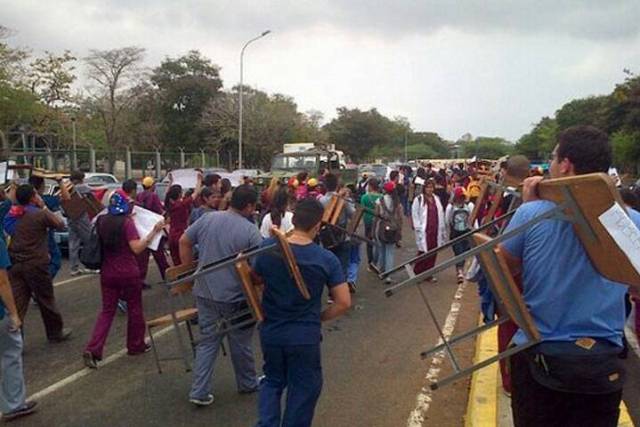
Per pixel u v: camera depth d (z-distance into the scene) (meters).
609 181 2.33
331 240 8.56
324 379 5.99
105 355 6.84
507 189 4.62
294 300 3.87
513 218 2.80
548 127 101.38
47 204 10.38
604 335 2.61
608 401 2.62
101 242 6.38
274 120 50.09
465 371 2.92
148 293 10.07
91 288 10.48
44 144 39.06
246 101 50.88
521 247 2.75
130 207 6.47
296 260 3.87
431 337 7.46
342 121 91.00
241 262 4.02
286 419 3.88
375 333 7.66
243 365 5.49
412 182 22.27
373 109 93.44
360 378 6.02
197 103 56.34
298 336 3.85
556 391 2.62
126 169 31.61
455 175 20.28
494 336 6.89
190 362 6.55
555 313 2.63
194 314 5.53
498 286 2.70
